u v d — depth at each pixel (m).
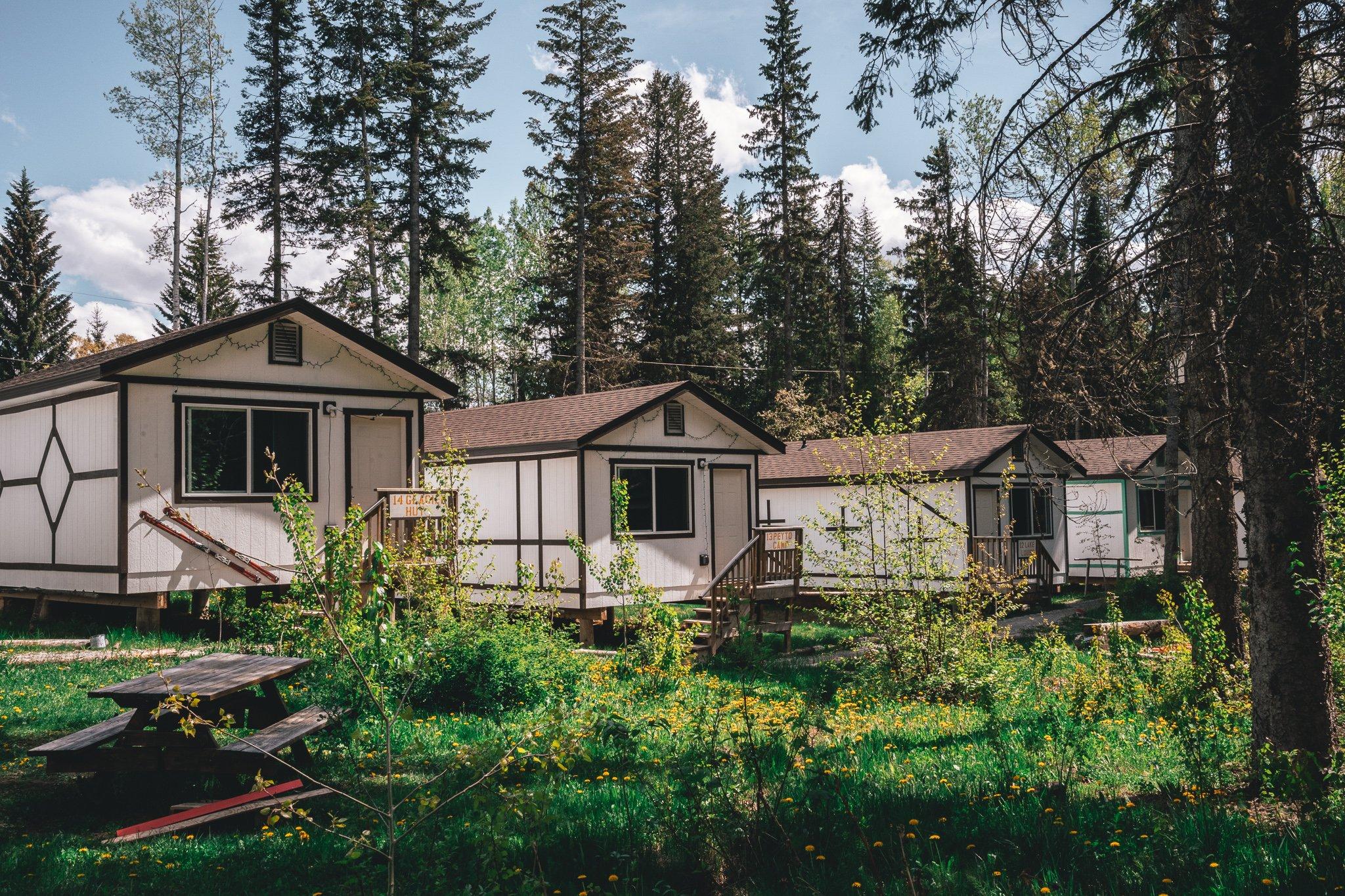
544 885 5.04
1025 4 7.44
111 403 15.35
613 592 16.30
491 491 21.61
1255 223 6.13
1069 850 5.59
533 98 40.12
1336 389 5.93
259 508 16.61
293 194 37.00
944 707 11.80
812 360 52.75
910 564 13.28
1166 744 8.95
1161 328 7.14
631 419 20.36
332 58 36.38
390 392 18.56
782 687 13.59
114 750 7.14
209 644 14.02
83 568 15.88
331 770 8.29
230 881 5.66
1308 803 6.16
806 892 5.20
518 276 58.28
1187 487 30.73
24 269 51.38
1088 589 29.81
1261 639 7.24
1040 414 7.73
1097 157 7.27
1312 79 6.61
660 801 6.36
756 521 23.19
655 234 51.34
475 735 9.51
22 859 5.97
